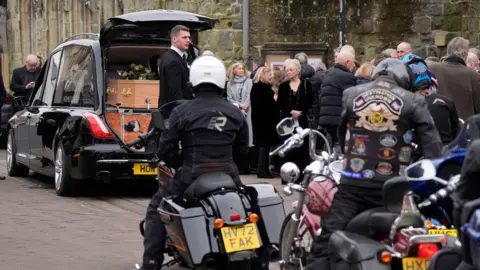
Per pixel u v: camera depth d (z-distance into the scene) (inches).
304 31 1015.6
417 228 245.3
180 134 328.5
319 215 304.0
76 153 569.6
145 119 589.9
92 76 585.3
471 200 226.2
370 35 1010.1
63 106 613.6
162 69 520.4
